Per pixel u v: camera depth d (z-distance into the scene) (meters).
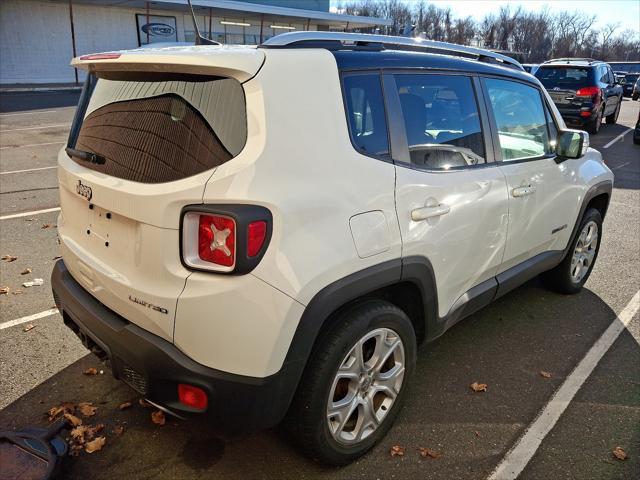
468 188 2.70
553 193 3.54
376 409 2.47
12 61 22.56
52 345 3.29
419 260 2.40
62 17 23.23
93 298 2.28
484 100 2.96
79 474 2.27
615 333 3.67
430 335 2.70
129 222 1.99
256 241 1.78
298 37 2.17
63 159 2.51
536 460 2.44
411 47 2.67
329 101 2.08
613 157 10.81
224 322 1.81
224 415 1.92
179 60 1.92
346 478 2.30
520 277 3.42
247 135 1.85
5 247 4.97
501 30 73.38
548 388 3.02
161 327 1.90
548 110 3.63
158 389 1.94
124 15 25.00
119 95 2.22
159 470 2.31
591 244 4.38
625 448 2.54
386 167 2.26
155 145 1.96
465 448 2.51
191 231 1.83
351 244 2.05
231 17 29.44
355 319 2.15
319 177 1.98
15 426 2.55
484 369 3.19
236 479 2.28
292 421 2.14
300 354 1.96
